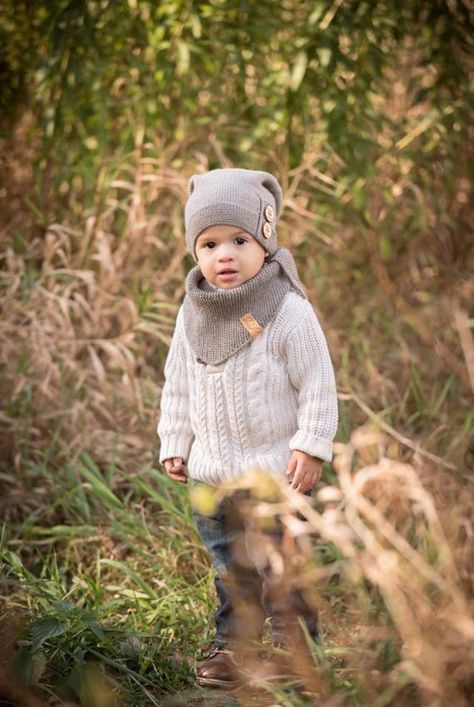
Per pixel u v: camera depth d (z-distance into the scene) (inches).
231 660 165.0
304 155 304.5
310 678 144.4
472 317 295.4
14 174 326.0
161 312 290.7
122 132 312.3
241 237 163.2
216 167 308.7
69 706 151.5
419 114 319.0
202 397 166.2
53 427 254.7
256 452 163.2
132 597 192.1
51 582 196.4
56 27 286.8
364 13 282.0
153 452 249.4
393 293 272.2
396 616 139.3
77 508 234.8
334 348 283.9
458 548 182.7
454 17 291.7
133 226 297.3
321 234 295.7
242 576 169.9
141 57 297.9
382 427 239.5
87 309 273.7
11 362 263.0
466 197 324.8
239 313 161.3
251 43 292.7
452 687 136.5
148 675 163.5
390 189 305.7
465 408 255.0
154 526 227.1
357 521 144.0
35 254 299.1
